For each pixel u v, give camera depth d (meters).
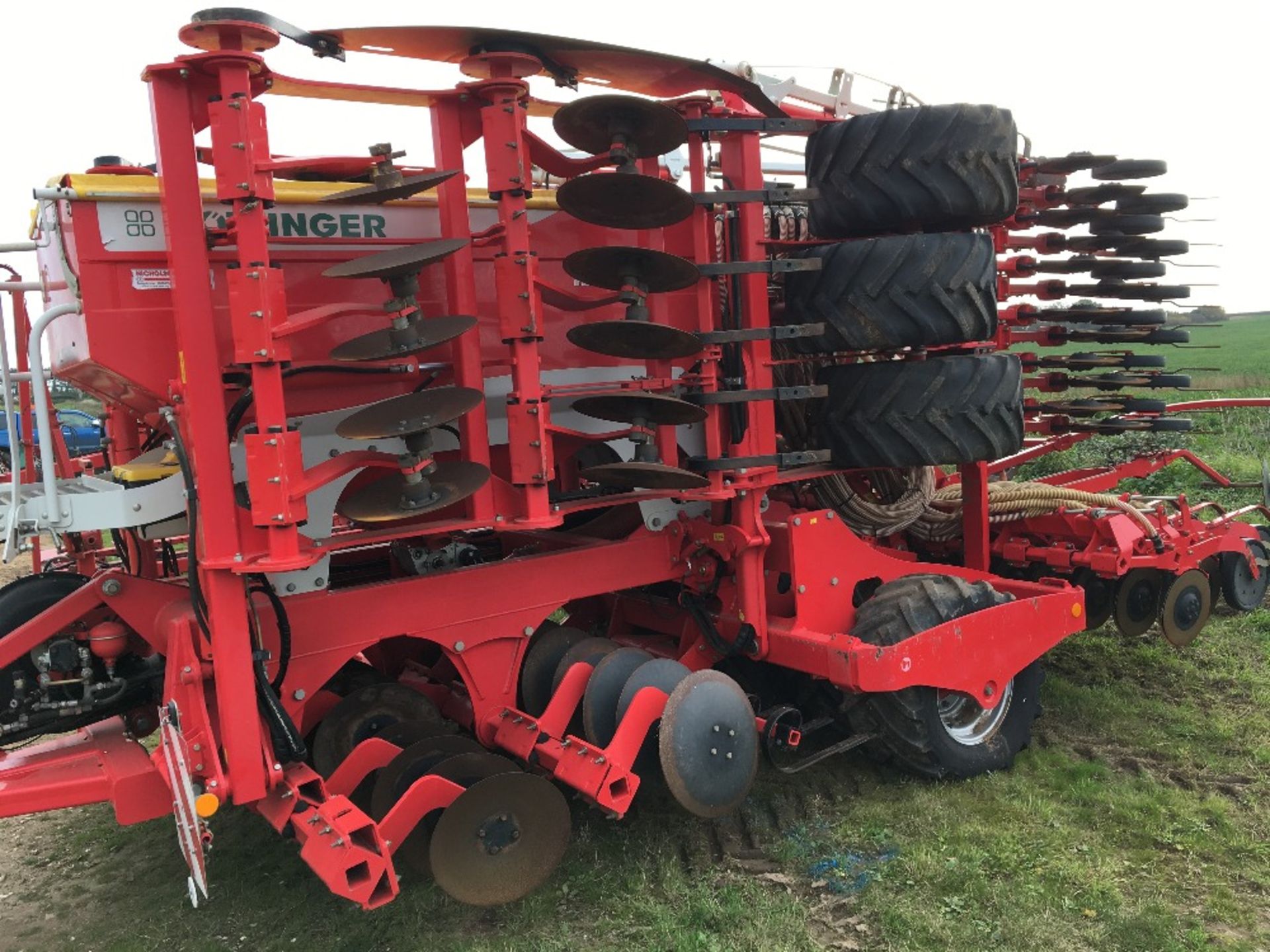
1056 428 5.51
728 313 3.92
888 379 3.87
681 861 3.62
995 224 4.25
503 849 3.16
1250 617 6.38
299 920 3.40
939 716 4.04
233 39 2.58
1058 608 4.31
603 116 3.20
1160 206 5.05
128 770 3.00
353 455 2.97
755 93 3.69
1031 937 3.06
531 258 3.10
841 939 3.11
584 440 3.73
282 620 3.03
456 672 4.19
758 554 3.93
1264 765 4.32
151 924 3.45
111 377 3.09
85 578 3.69
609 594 4.75
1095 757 4.44
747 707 3.55
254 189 2.60
